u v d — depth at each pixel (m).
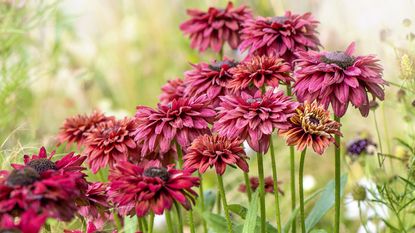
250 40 0.94
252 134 0.78
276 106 0.78
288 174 1.34
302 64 0.83
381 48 1.11
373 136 1.21
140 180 0.73
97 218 0.85
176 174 0.74
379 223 1.07
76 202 0.76
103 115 0.98
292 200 0.92
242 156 0.80
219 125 0.80
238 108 0.79
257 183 1.00
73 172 0.74
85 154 0.88
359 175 1.30
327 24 1.38
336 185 0.84
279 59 0.87
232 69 0.89
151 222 0.79
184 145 0.82
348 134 1.32
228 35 1.04
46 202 0.68
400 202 0.93
